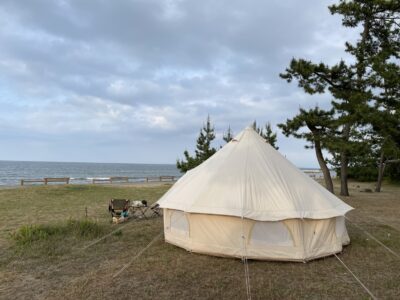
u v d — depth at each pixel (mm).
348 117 15484
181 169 22172
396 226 10492
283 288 5355
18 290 5258
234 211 6500
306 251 6602
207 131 22094
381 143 16391
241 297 5012
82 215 12031
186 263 6547
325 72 16469
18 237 8188
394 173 31797
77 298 4965
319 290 5277
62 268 6277
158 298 4977
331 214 6824
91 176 67875
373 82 15883
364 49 17203
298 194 6969
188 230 7289
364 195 20266
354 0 17453
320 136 16875
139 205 11898
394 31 17656
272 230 6613
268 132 20797
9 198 16516
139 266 6379
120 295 5070
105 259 6824
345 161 19656
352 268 6328
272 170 7336
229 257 6805
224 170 7422
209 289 5309
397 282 5621
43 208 13703
